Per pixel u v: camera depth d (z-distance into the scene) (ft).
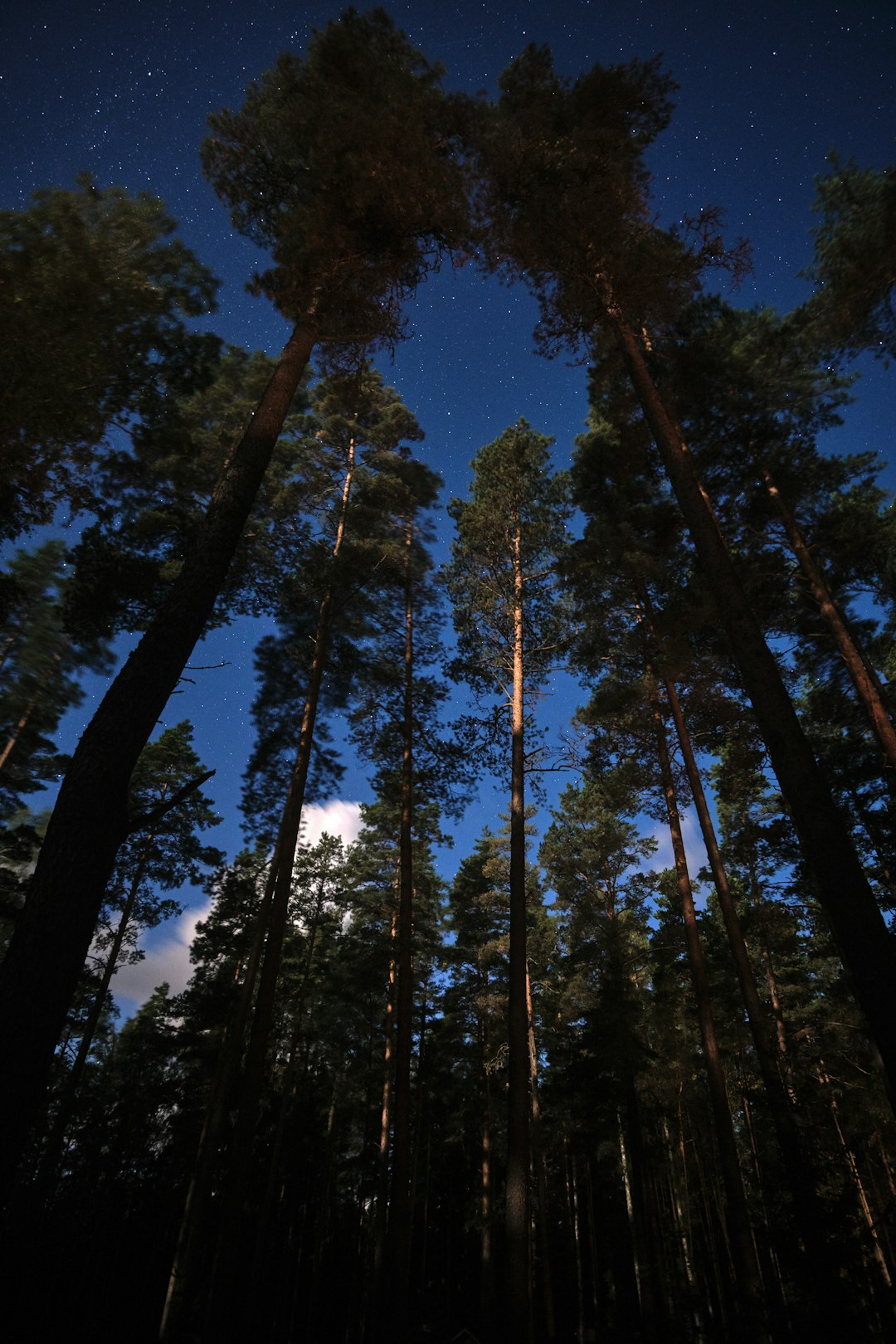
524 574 64.44
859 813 53.72
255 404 64.90
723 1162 38.63
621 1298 83.87
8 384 30.17
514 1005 41.93
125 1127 73.51
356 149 29.63
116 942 76.74
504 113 34.63
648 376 34.99
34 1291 51.34
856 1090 59.88
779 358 43.06
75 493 39.37
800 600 49.01
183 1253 40.55
